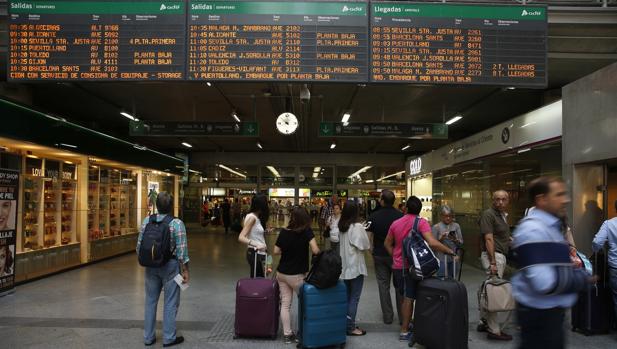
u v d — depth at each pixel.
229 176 25.02
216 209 25.55
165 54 6.25
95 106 13.91
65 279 8.99
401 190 24.80
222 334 5.29
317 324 4.67
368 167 24.95
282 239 5.04
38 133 8.45
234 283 8.52
